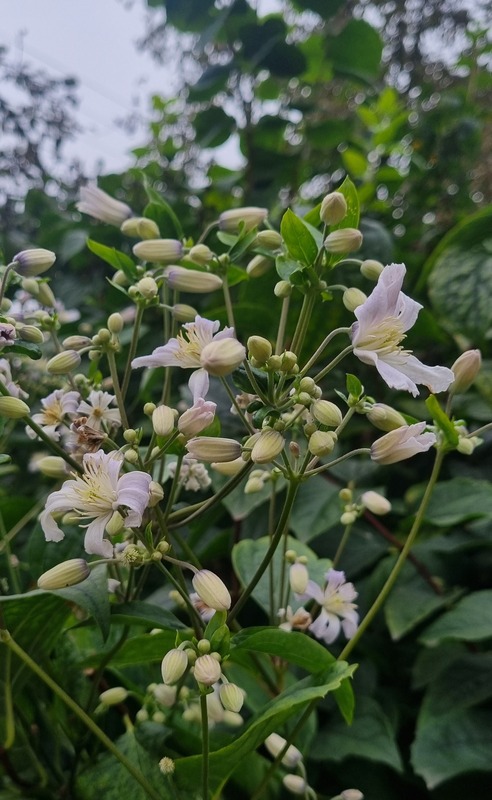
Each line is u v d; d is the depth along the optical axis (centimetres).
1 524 26
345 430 38
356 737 27
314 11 53
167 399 24
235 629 25
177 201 50
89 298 52
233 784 24
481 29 56
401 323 19
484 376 39
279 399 18
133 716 27
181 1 52
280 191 55
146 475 17
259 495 30
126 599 22
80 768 23
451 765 24
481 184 54
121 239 50
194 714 23
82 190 27
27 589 28
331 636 23
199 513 20
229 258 23
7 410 19
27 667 22
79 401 22
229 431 30
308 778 27
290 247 20
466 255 41
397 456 18
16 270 22
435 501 34
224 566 38
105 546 17
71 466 20
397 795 27
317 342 38
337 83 60
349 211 21
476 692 28
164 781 21
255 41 51
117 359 38
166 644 22
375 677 30
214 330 19
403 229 54
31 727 24
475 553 36
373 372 41
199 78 52
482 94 60
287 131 58
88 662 23
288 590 24
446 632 28
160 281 24
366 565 34
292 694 20
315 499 33
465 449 22
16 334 20
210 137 53
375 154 58
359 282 38
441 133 54
